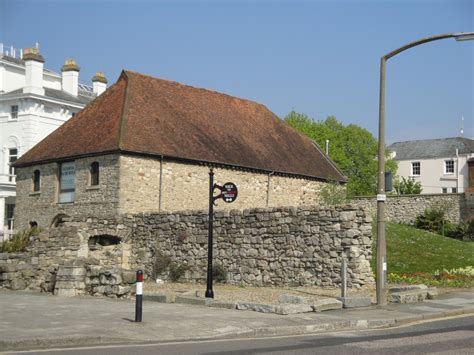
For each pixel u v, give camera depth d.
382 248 16.61
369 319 13.93
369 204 46.41
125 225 26.06
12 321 12.76
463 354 9.70
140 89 34.16
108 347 10.33
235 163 33.84
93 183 30.53
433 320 14.67
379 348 10.34
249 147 36.66
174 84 37.12
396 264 26.31
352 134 63.59
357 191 62.19
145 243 25.52
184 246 24.25
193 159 31.67
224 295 18.36
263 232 22.08
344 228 20.28
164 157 30.58
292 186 37.91
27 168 34.09
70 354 9.55
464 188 66.44
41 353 9.62
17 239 23.20
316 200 39.72
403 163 71.69
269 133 40.69
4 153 47.31
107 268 18.55
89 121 33.12
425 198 45.44
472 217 43.12
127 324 12.47
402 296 17.20
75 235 22.91
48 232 22.11
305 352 9.91
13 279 20.81
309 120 64.75
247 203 34.59
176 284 23.09
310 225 21.03
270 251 21.86
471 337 11.65
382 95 16.89
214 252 23.23
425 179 69.81
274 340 11.38
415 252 28.53
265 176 35.91
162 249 24.94
